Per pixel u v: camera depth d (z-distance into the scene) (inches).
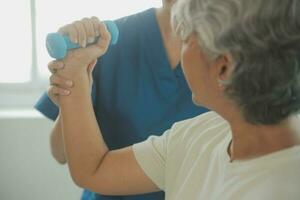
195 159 35.3
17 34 82.3
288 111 28.7
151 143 39.0
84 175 39.8
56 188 84.4
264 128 30.0
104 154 39.9
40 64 84.6
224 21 27.3
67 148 39.8
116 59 46.8
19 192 84.0
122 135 46.6
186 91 46.5
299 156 28.8
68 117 39.3
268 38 26.6
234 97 28.9
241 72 27.8
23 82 85.4
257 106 28.6
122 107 46.3
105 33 37.7
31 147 82.3
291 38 26.6
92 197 47.4
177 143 37.3
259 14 26.4
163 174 38.1
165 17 46.8
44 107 49.2
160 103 46.5
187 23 29.5
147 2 80.1
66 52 37.3
